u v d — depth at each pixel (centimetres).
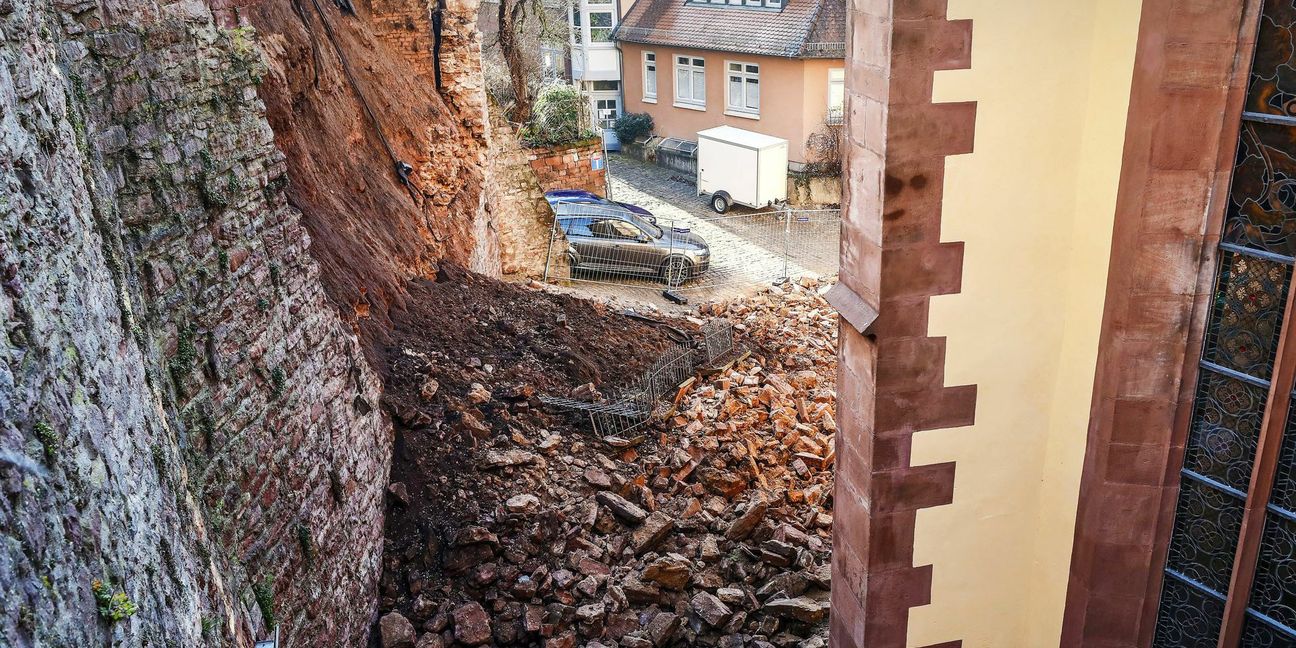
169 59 538
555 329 1195
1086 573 548
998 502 601
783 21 2925
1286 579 469
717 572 841
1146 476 514
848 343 592
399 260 1162
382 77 1384
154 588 319
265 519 573
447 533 791
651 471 968
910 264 532
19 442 247
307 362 667
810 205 2866
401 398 910
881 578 606
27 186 295
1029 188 527
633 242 1952
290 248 662
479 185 1602
